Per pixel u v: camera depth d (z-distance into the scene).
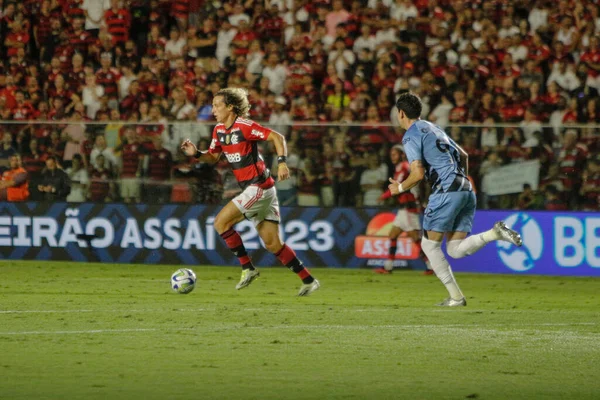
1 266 49.19
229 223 35.50
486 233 31.55
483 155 47.53
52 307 31.83
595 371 20.58
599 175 46.59
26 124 51.84
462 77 59.72
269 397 17.72
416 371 20.47
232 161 35.00
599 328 27.45
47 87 66.25
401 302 34.72
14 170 52.22
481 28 62.53
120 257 51.41
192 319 28.67
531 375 20.09
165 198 50.88
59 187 51.94
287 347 23.45
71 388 18.44
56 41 69.19
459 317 29.83
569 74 58.94
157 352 22.64
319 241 49.50
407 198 47.78
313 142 49.00
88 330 26.23
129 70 64.75
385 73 59.38
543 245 47.34
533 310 32.56
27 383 18.92
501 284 43.31
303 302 34.03
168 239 50.88
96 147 51.19
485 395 18.09
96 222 51.66
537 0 62.84
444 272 32.69
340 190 49.12
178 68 64.06
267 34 65.25
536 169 47.16
